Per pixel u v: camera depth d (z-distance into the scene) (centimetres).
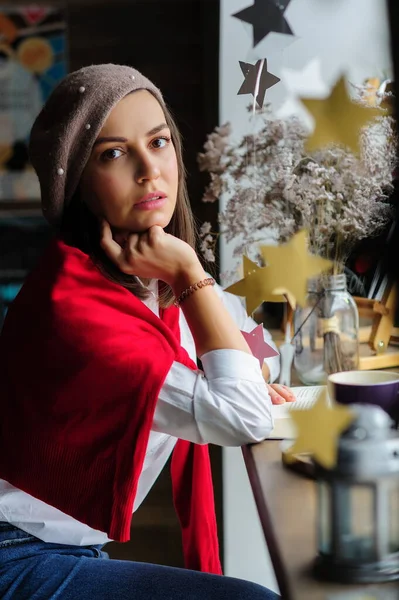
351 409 74
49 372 111
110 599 110
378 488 71
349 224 136
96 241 122
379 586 71
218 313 112
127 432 107
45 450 113
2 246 351
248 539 222
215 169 148
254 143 143
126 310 115
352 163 127
